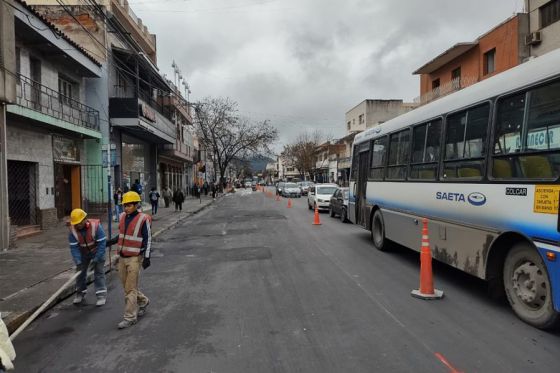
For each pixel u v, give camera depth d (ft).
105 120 71.20
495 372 13.30
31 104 50.47
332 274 27.27
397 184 31.53
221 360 14.70
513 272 18.35
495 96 19.56
